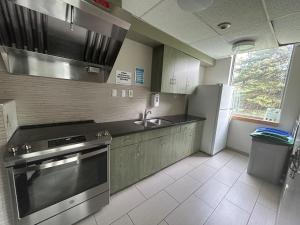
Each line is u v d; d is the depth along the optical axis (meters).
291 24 1.73
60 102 1.69
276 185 2.20
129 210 1.62
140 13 1.66
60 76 1.62
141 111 2.57
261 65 3.03
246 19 1.68
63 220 1.29
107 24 1.31
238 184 2.19
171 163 2.57
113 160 1.67
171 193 1.92
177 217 1.56
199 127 3.08
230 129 3.50
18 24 1.17
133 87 2.37
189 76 2.88
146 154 2.04
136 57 2.32
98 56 1.69
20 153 0.98
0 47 1.21
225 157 3.08
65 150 1.16
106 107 2.10
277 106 2.86
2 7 1.04
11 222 1.16
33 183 1.08
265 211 1.69
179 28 2.00
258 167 2.38
